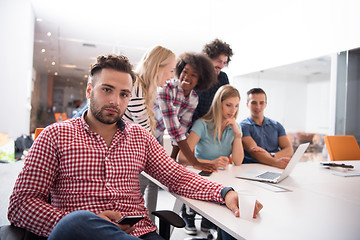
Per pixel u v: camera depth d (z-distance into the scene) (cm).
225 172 177
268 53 531
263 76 550
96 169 109
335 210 107
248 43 591
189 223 244
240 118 608
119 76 113
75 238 74
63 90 788
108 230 76
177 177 128
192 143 199
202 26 693
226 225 89
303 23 454
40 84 762
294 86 552
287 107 548
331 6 406
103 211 103
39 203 97
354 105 384
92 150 110
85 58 789
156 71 181
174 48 847
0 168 418
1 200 281
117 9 611
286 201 118
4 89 541
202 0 562
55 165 106
